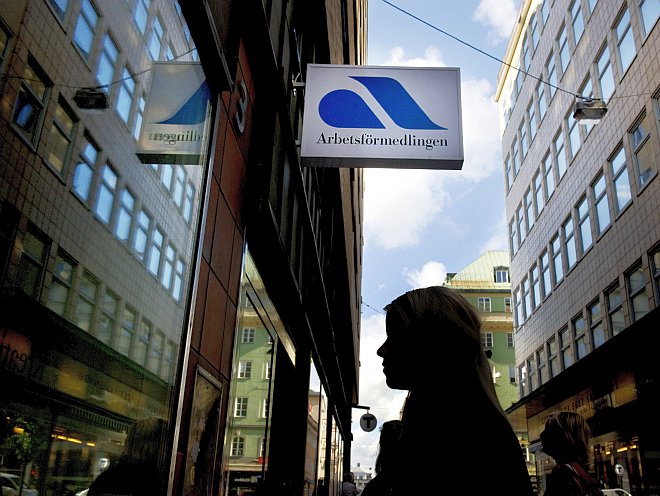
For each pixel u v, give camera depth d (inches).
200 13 173.5
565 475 85.2
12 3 80.7
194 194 181.2
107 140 115.3
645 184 636.7
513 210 1255.5
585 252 818.8
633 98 670.5
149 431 141.7
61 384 98.3
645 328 569.6
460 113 290.5
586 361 717.9
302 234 403.2
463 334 47.4
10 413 84.0
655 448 591.8
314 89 296.7
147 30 137.5
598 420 754.2
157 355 147.5
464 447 41.6
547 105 1009.5
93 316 109.8
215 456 210.1
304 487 456.8
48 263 93.4
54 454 96.3
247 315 271.6
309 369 475.8
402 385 50.4
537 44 1079.6
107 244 115.8
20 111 84.5
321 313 534.9
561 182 930.1
